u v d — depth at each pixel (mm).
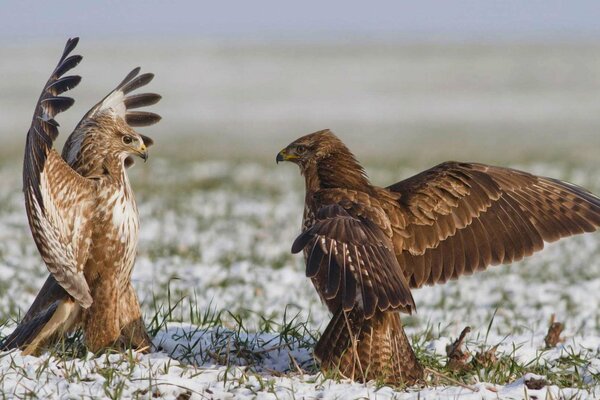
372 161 38062
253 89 90875
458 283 16750
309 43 144125
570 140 55094
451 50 128250
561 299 15414
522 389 8508
